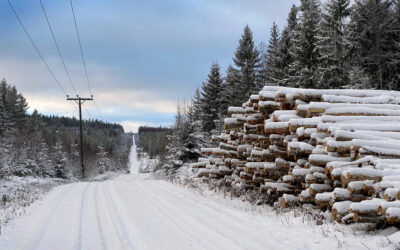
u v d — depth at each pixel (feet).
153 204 30.14
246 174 29.96
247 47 111.65
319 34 78.64
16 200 34.94
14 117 228.63
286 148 25.13
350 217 16.55
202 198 33.17
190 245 16.83
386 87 72.43
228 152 34.81
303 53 79.77
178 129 81.10
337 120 20.40
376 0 74.38
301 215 20.86
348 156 18.57
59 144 124.67
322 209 20.51
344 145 18.07
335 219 17.67
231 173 35.91
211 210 26.61
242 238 17.74
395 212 13.55
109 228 20.76
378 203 15.07
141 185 49.14
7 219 24.02
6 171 63.46
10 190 48.42
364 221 15.24
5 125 174.81
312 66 78.38
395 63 69.97
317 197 18.88
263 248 15.80
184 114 81.82
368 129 19.49
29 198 35.73
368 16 75.56
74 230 20.42
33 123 256.93
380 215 15.31
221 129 100.99
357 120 20.74
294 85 80.94
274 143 24.94
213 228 20.33
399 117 21.49
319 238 16.37
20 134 107.24
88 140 319.06
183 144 79.30
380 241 14.19
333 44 75.77
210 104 127.85
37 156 100.12
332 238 15.97
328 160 18.97
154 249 16.29
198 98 137.08
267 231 18.94
